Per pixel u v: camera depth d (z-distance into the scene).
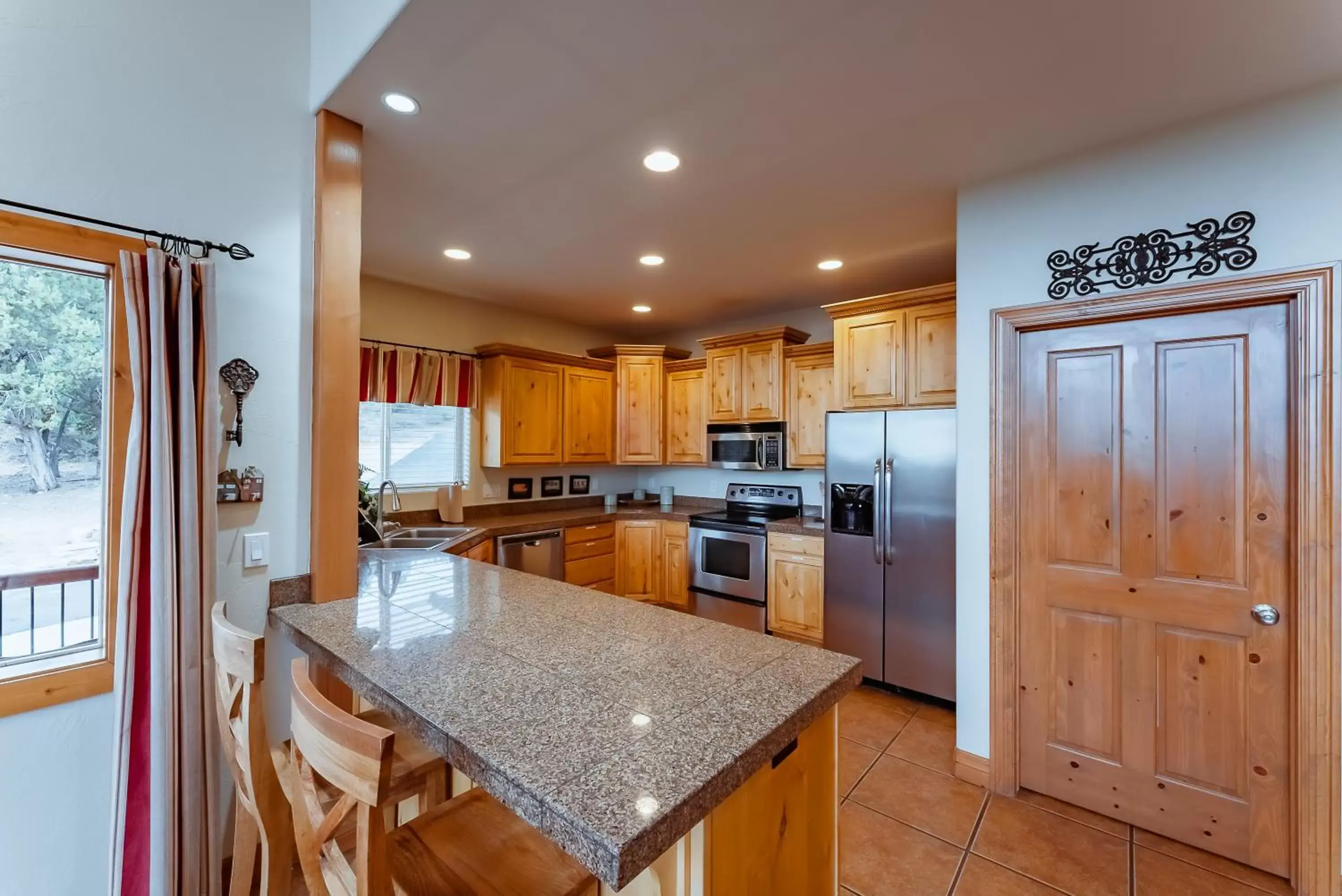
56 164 1.44
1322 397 1.67
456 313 4.16
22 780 1.42
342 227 1.89
